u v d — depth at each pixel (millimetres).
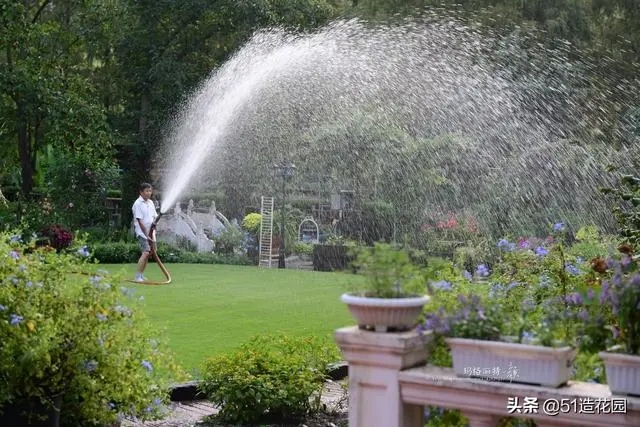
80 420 4352
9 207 19141
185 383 6020
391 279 2648
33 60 19609
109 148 21297
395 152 20641
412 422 2594
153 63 23094
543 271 5410
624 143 20625
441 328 2645
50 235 16625
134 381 4410
